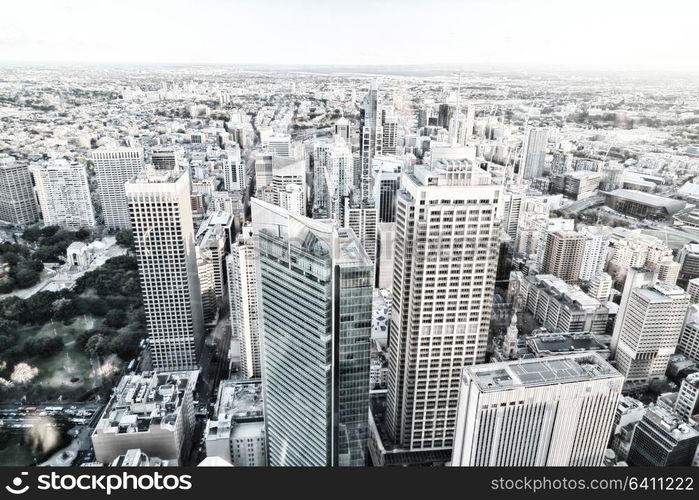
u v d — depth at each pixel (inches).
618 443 4301.2
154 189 5374.0
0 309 5999.0
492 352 5032.0
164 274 5684.1
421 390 4512.8
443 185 3946.9
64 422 4931.1
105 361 5772.6
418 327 4303.6
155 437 4352.9
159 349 6003.9
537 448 3277.6
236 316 5447.8
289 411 3806.6
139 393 4756.4
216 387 5595.5
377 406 5201.8
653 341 5022.1
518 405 3112.7
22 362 5679.1
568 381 3144.7
